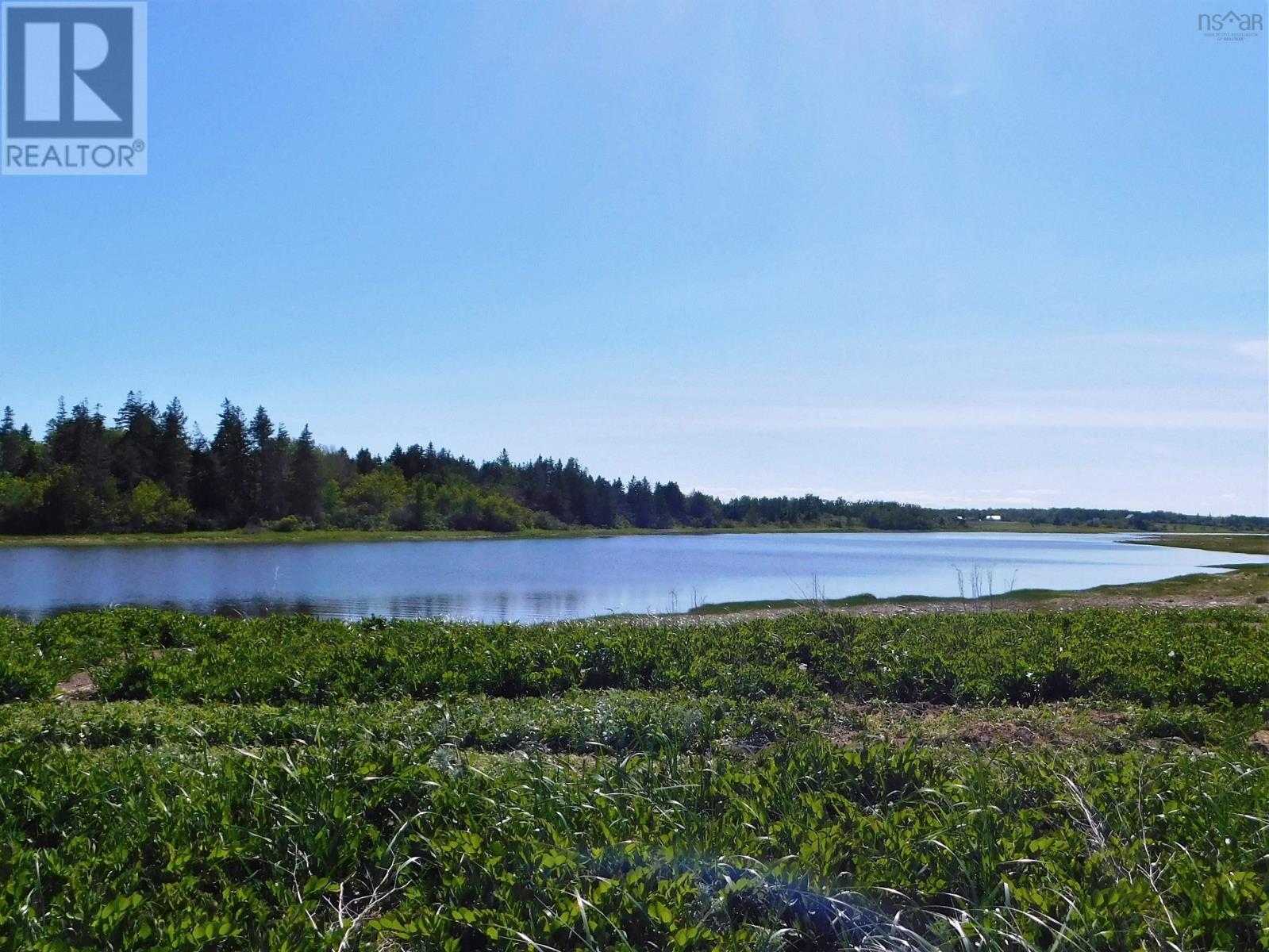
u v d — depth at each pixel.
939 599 28.88
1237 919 4.02
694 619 21.02
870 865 4.53
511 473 127.75
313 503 88.25
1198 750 7.71
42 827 4.99
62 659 11.66
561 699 9.73
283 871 4.59
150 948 3.70
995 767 6.31
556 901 4.07
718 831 4.80
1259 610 22.33
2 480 72.50
